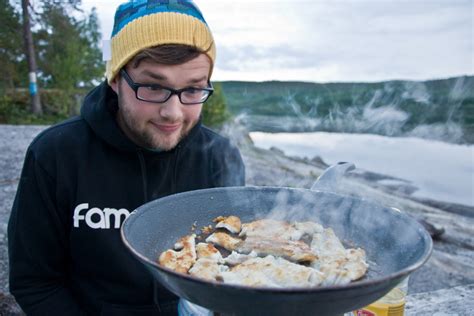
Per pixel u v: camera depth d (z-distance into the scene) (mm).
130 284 1301
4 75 11250
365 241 1054
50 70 11719
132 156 1322
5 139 7406
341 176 1228
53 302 1283
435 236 4145
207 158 1531
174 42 1061
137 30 1067
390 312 953
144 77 1069
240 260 1006
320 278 883
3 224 3771
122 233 808
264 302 629
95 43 12695
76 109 11312
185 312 989
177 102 1099
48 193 1256
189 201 1149
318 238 1078
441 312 1366
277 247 1038
